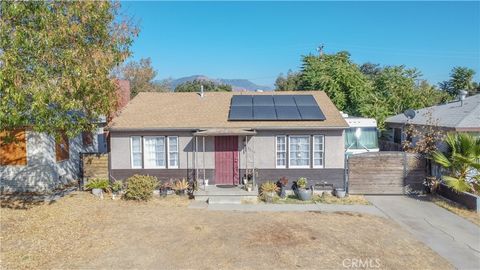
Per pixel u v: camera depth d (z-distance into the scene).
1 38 11.41
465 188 15.86
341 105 30.05
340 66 30.98
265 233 12.34
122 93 23.14
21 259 10.07
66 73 12.29
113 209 15.27
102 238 11.79
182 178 18.44
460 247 11.31
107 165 18.44
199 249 10.91
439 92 35.59
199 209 15.54
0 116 10.98
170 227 12.98
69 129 14.17
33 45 11.72
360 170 18.05
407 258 10.43
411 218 14.28
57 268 9.55
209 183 18.48
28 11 11.91
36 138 17.78
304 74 33.50
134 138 18.39
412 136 21.70
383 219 14.16
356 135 21.56
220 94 22.39
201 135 17.19
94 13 13.60
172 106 20.45
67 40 12.94
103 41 14.59
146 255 10.45
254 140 18.25
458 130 17.72
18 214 14.23
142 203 16.38
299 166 18.25
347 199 17.19
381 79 33.81
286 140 18.09
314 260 10.18
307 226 13.12
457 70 41.88
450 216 14.51
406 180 18.00
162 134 18.30
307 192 16.92
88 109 14.36
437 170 17.69
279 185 18.09
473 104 20.38
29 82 11.67
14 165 17.88
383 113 28.94
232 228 12.88
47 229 12.57
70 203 16.02
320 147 18.19
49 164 18.22
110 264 9.82
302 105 19.75
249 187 17.14
